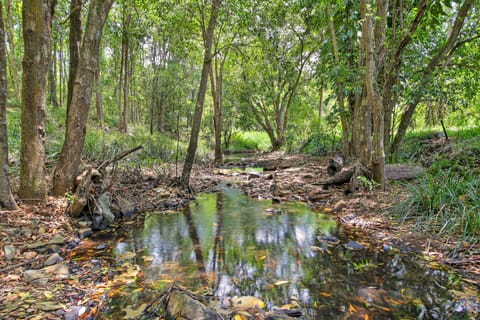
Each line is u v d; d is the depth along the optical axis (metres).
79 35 5.95
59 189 4.73
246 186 8.41
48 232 3.87
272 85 18.28
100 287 2.76
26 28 4.12
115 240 4.08
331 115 11.37
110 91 17.33
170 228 4.66
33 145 4.29
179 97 17.61
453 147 6.77
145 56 18.92
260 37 8.02
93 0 4.75
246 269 3.18
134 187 6.66
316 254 3.58
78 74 4.78
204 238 4.19
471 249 3.37
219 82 13.70
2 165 3.90
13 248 3.33
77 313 2.31
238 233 4.41
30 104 4.24
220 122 13.86
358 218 4.91
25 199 4.29
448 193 4.25
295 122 20.16
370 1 6.88
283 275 3.04
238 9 6.91
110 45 13.82
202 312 2.22
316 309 2.43
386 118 7.00
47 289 2.66
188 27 7.78
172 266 3.25
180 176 7.89
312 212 5.60
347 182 7.12
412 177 6.28
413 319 2.28
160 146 11.60
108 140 10.05
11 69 14.94
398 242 3.86
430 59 7.67
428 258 3.37
